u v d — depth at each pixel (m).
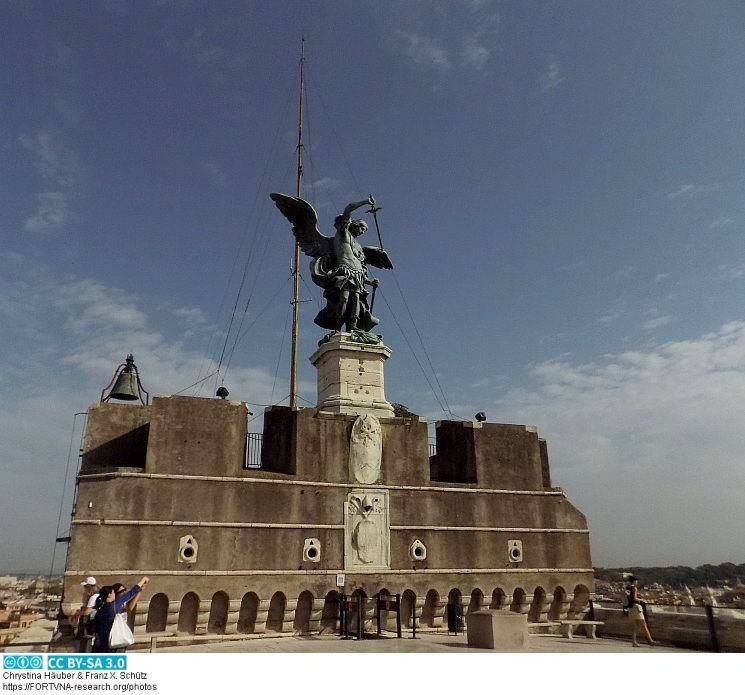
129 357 31.52
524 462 35.62
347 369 35.81
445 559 31.83
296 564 28.92
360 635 27.09
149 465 27.55
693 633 27.94
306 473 30.42
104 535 26.03
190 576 26.89
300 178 49.03
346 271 37.53
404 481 32.25
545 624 33.44
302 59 52.47
